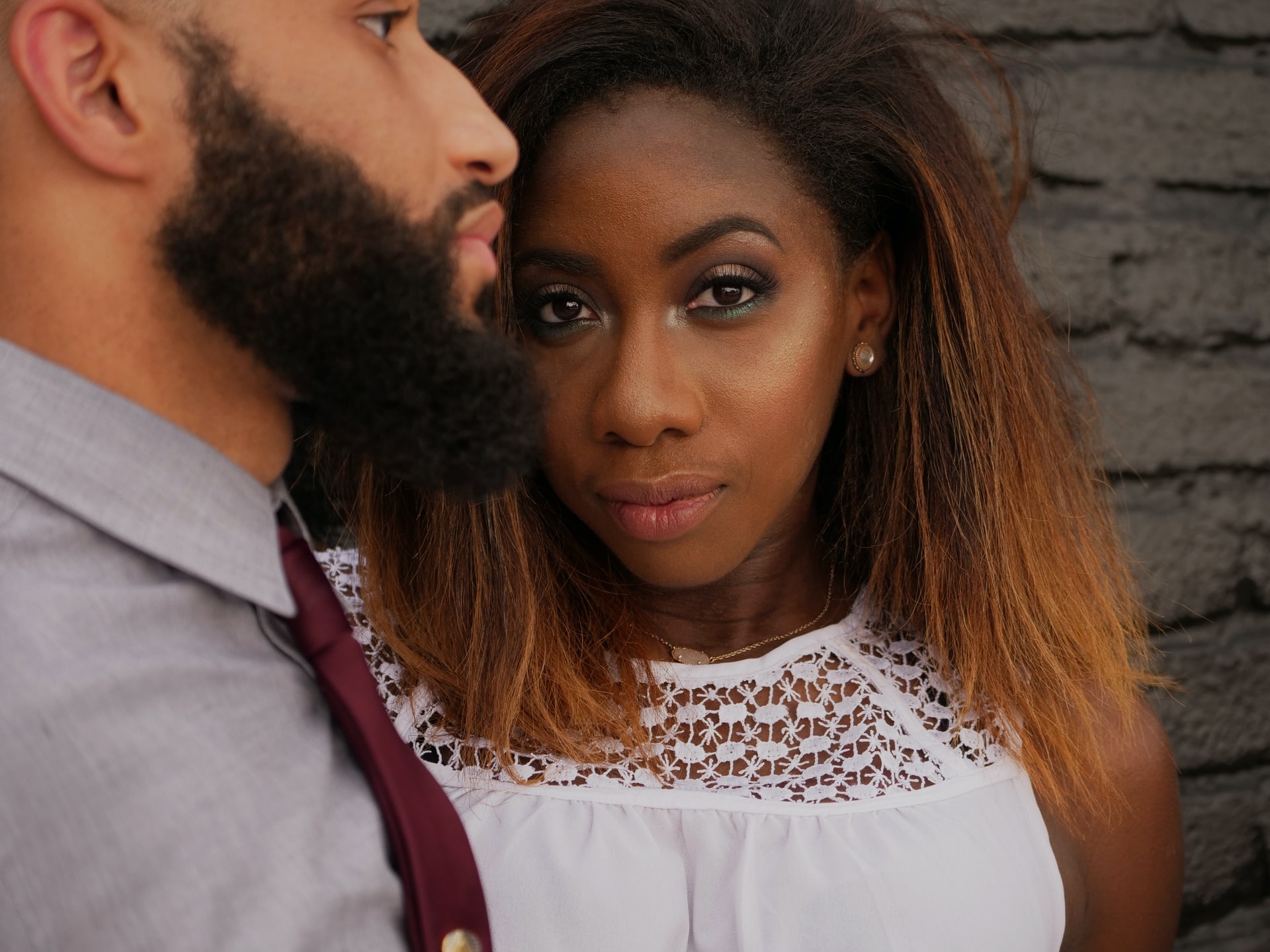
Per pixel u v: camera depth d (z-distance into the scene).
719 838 0.91
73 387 0.62
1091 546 1.14
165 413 0.65
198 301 0.62
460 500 0.74
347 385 0.67
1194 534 1.49
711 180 0.84
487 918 0.72
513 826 0.91
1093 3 1.45
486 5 1.33
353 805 0.67
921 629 1.05
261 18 0.61
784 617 1.04
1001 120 1.24
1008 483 1.04
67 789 0.56
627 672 0.96
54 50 0.58
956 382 1.03
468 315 0.70
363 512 1.01
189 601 0.65
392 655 1.00
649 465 0.86
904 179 0.99
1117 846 1.04
